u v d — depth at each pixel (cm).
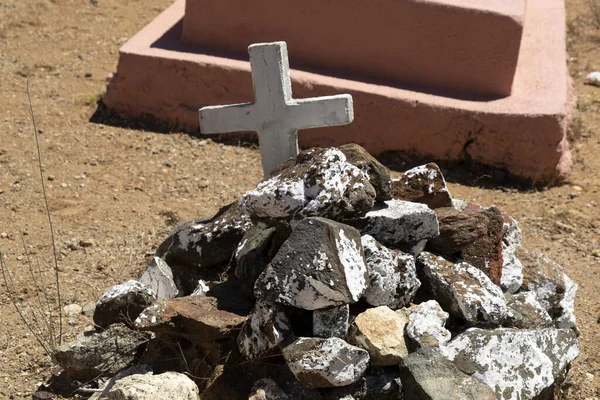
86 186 607
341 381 329
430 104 645
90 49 830
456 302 365
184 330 365
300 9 680
